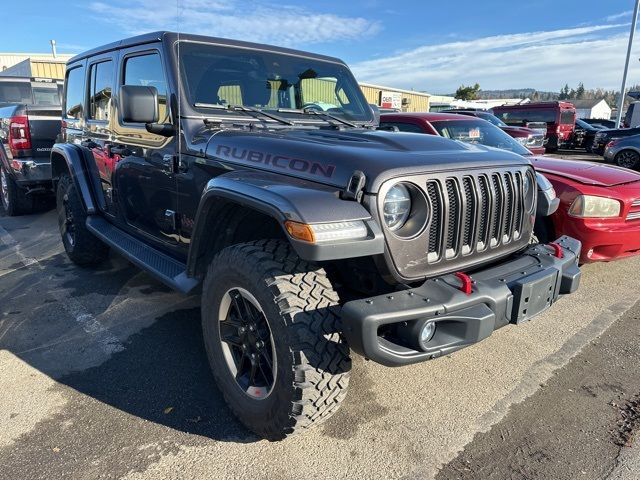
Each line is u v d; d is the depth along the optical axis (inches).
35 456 90.4
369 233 79.7
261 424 92.3
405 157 89.3
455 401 109.5
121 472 86.8
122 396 109.3
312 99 145.8
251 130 117.5
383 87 1346.0
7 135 258.5
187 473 86.8
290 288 85.0
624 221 161.9
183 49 124.4
